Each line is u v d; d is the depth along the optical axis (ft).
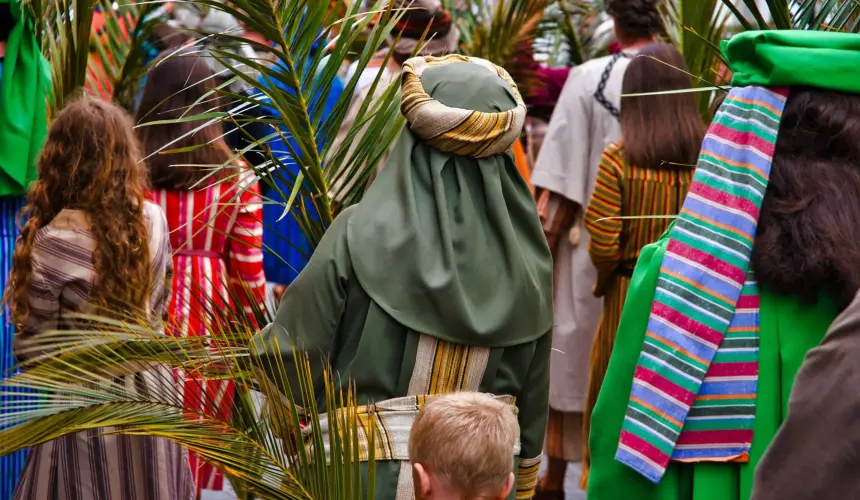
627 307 9.93
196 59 16.72
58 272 12.76
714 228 9.61
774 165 9.67
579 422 20.39
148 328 10.73
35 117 15.47
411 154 10.76
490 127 10.52
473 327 10.25
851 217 9.36
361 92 18.66
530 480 11.48
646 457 9.43
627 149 17.44
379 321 10.28
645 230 17.67
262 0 12.19
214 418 10.27
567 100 20.33
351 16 12.66
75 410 10.00
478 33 22.66
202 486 18.34
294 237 21.43
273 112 18.66
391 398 10.43
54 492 13.23
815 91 9.70
